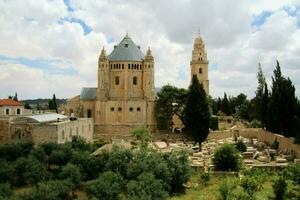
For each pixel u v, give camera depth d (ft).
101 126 511.40
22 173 263.08
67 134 378.94
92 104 538.88
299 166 235.40
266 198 209.97
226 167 279.69
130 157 278.87
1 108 416.67
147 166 255.29
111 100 515.50
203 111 404.57
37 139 350.64
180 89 505.25
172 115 512.22
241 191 226.17
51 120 398.01
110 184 231.91
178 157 271.69
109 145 349.61
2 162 273.95
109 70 528.22
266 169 271.69
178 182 256.11
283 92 344.28
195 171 284.41
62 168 273.54
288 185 223.51
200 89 409.90
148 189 219.82
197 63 599.16
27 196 213.25
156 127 516.32
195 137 404.36
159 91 551.18
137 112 512.63
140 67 526.98
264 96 413.18
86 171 277.23
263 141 401.90
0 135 357.61
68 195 232.32
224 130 503.61
